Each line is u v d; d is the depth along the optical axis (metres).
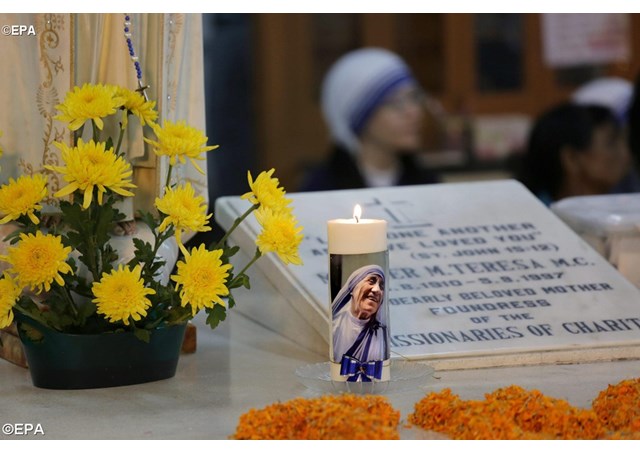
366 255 1.68
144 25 1.88
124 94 1.75
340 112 4.50
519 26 5.15
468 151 5.14
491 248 2.24
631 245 2.35
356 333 1.69
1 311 1.67
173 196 1.70
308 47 5.19
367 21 5.17
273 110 5.20
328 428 1.43
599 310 2.06
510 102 5.17
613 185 3.94
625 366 1.93
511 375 1.87
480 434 1.43
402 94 4.48
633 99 3.94
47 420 1.62
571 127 3.89
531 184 3.97
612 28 5.13
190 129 1.75
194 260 1.70
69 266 1.68
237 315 2.48
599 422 1.48
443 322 2.00
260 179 1.79
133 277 1.68
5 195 1.69
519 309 2.05
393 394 1.74
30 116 1.84
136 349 1.81
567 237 2.29
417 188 2.49
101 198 1.69
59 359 1.78
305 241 2.24
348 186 4.54
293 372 1.93
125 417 1.63
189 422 1.60
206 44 5.15
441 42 5.18
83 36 1.85
